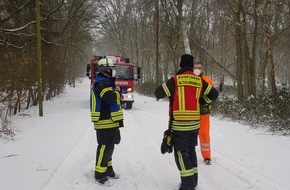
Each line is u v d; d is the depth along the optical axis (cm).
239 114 1397
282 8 2538
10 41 1848
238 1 1923
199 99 598
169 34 3064
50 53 2403
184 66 582
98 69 616
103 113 614
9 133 1023
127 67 1977
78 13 2939
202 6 3809
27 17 1992
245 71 2142
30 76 1784
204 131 736
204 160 743
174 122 570
